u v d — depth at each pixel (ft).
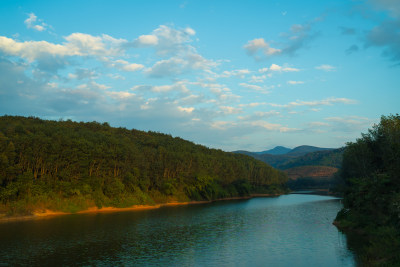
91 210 273.75
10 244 134.00
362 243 131.13
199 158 476.95
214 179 492.54
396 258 86.33
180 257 114.42
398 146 148.77
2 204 220.23
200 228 183.52
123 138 465.06
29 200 230.68
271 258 112.27
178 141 650.02
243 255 117.19
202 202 427.33
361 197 156.76
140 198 329.11
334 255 113.80
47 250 123.95
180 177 424.87
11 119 380.58
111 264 104.73
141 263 106.32
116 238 150.41
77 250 124.57
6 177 228.84
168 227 186.80
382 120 197.77
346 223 171.12
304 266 101.09
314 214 255.09
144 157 381.40
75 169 277.23
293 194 650.84
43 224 188.96
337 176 414.82
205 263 106.32
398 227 116.98
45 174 257.55
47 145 258.16
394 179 138.21
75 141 281.95
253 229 179.63
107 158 308.40
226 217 238.68
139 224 197.36
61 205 250.57
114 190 302.66
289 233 164.04
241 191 568.82
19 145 245.04
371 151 197.57
